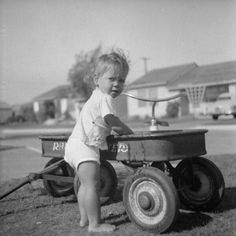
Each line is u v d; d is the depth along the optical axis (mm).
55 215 1761
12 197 2154
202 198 1706
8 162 3729
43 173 1829
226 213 1658
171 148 1440
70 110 17297
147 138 1438
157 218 1434
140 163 1691
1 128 13750
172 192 1385
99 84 1600
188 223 1538
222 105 9945
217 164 2873
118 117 1519
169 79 13367
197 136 1544
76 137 1531
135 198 1492
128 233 1451
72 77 11992
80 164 1471
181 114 12828
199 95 11945
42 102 19750
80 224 1560
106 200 1873
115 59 1575
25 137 7828
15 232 1549
